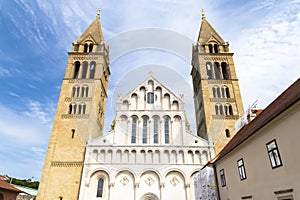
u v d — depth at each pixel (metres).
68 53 45.31
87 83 41.41
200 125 41.09
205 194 24.28
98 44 46.69
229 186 20.81
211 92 40.75
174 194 30.58
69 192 31.25
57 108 38.91
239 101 40.25
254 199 15.77
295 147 11.41
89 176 31.45
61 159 33.88
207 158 33.28
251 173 16.36
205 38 48.81
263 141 14.69
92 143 34.31
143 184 31.22
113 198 30.12
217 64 45.03
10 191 38.53
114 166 32.25
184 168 32.28
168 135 35.59
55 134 36.19
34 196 53.06
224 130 36.81
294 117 11.54
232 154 20.16
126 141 34.66
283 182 12.36
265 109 20.55
